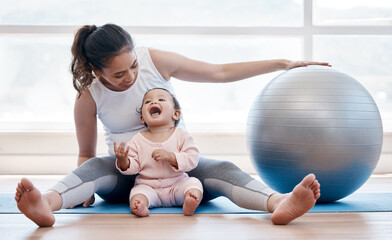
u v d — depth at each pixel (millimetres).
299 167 1601
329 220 1438
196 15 3027
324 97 1604
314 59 3061
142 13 3008
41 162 2873
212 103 3066
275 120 1641
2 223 1423
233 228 1327
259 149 1701
